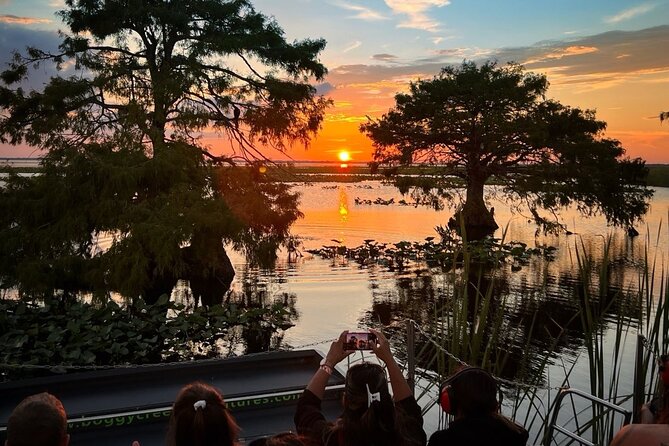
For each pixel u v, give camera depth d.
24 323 16.00
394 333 17.05
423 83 49.12
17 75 24.25
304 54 25.77
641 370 6.62
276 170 27.31
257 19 25.95
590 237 43.16
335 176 197.25
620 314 7.50
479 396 3.42
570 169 44.81
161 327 16.47
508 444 3.35
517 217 62.22
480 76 47.53
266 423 6.25
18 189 20.34
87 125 24.00
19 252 19.53
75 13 24.34
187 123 22.77
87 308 16.81
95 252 22.12
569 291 23.03
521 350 15.03
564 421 10.38
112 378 6.90
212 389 3.23
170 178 20.91
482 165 48.31
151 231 18.56
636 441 3.07
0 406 6.38
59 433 2.77
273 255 23.59
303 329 17.92
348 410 3.14
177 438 3.04
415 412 3.79
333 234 42.69
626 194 47.75
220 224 19.84
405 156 49.81
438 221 53.66
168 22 23.81
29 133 23.73
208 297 23.33
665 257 31.66
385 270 29.06
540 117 46.50
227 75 26.41
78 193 19.44
